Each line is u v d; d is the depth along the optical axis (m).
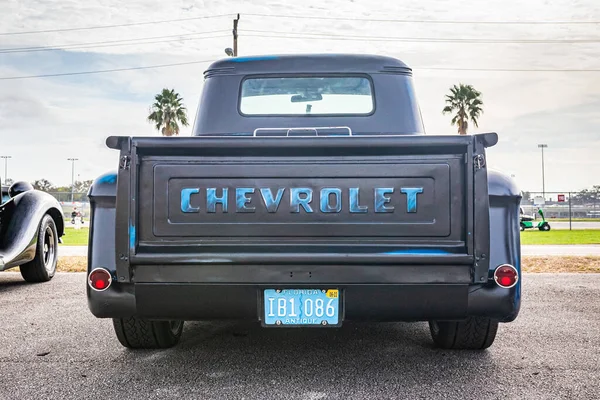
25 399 3.13
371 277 3.01
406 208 3.02
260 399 3.12
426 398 3.12
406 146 2.98
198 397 3.16
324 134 4.38
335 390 3.26
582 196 44.88
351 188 3.02
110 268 3.20
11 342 4.42
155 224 3.04
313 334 4.70
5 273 8.87
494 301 3.10
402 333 4.73
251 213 3.03
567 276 8.52
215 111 4.46
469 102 46.69
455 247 3.02
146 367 3.73
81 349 4.20
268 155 3.04
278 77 4.46
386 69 4.46
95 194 3.27
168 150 3.04
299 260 2.98
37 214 7.27
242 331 4.80
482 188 2.98
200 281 3.03
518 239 3.21
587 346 4.27
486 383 3.38
